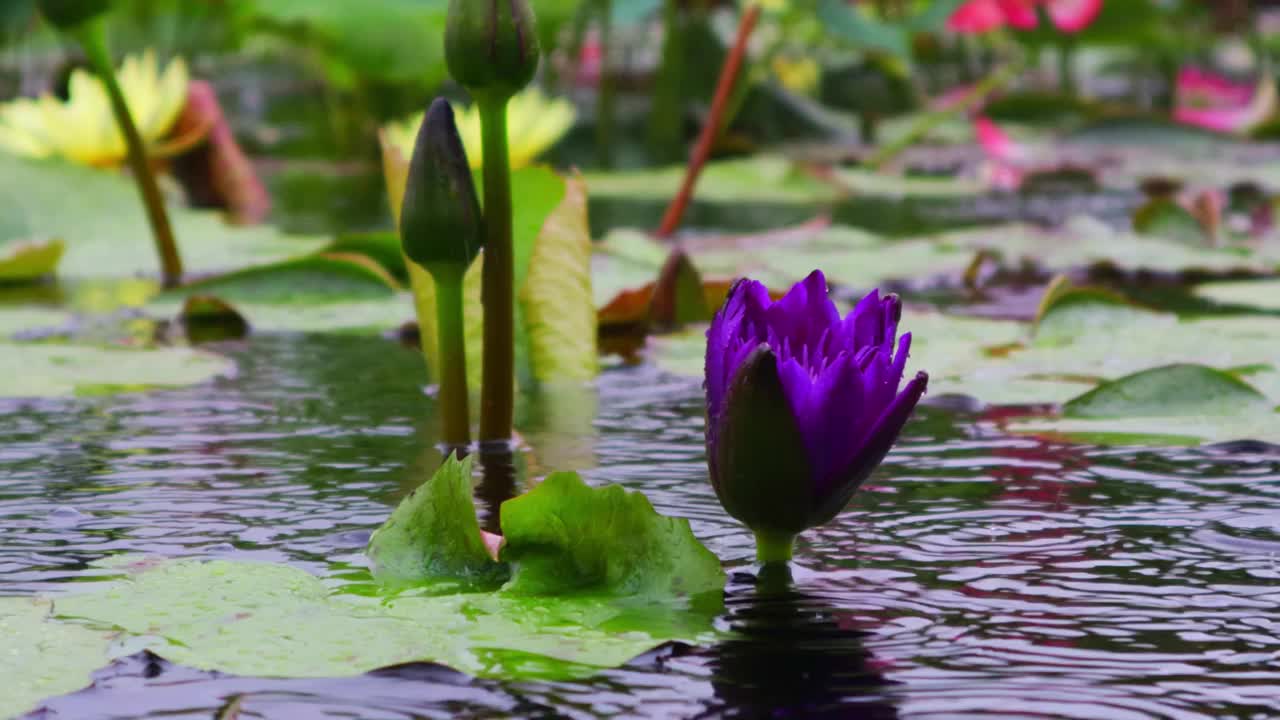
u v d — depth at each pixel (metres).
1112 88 6.06
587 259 1.54
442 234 1.33
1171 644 1.14
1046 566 1.21
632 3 3.07
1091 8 4.12
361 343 1.66
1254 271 2.01
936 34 5.46
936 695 1.11
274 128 4.71
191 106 3.00
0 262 1.98
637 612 1.16
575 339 1.54
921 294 1.84
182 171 3.02
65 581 1.19
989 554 1.22
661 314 1.71
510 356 1.38
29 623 1.14
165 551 1.22
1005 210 3.05
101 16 1.87
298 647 1.13
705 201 3.31
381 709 1.10
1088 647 1.14
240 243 2.34
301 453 1.36
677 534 1.18
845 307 1.75
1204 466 1.34
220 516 1.26
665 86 4.02
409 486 1.31
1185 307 1.75
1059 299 1.64
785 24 3.25
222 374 1.54
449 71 1.34
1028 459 1.35
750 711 1.10
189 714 1.10
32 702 1.10
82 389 1.50
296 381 1.53
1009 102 4.28
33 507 1.28
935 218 2.88
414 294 1.50
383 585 1.18
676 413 1.45
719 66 4.36
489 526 1.25
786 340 1.19
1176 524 1.26
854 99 5.04
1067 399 1.46
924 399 1.47
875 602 1.17
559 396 1.49
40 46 4.36
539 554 1.18
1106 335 1.62
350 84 3.56
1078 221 2.49
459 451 1.37
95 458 1.36
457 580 1.19
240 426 1.42
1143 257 2.12
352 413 1.45
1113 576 1.20
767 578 1.19
